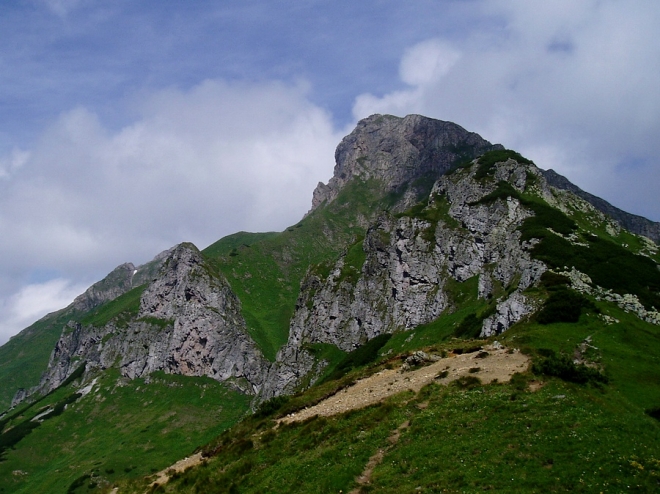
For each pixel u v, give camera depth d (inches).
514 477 1142.3
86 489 6860.2
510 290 5128.0
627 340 3031.5
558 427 1309.1
